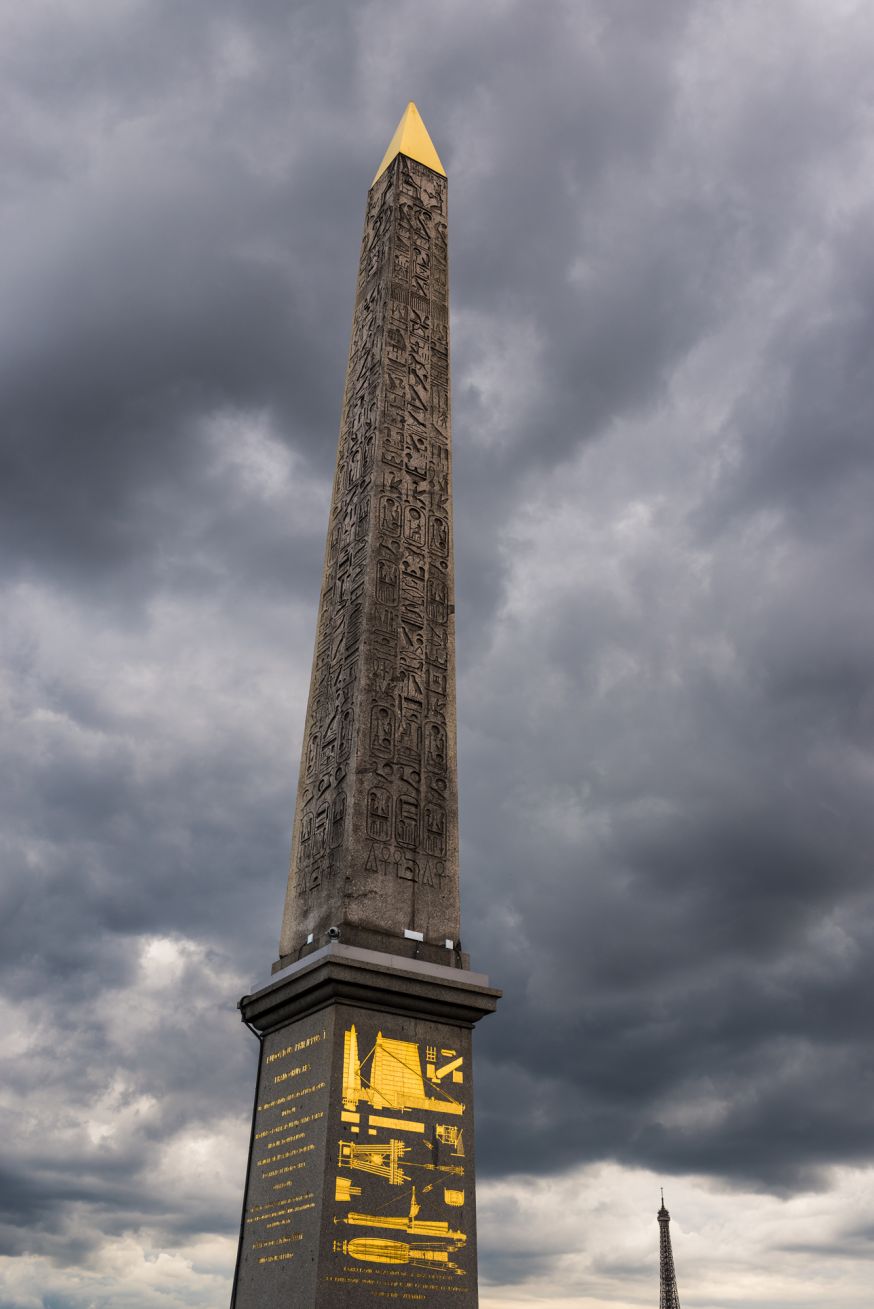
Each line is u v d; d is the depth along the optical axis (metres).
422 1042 24.95
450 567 31.08
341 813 26.97
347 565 30.70
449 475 32.38
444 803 28.11
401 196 36.00
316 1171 23.12
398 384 32.72
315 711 29.69
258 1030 26.78
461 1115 24.77
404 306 34.16
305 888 27.36
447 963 26.23
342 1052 24.05
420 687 29.02
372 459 31.44
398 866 26.75
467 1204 24.11
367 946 25.50
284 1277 22.91
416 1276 22.97
